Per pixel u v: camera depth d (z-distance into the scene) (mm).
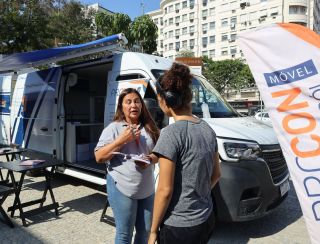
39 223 4762
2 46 15383
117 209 2969
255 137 4203
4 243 4121
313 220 2350
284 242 4219
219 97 5629
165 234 2041
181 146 2012
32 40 15727
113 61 5625
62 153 6801
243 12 62719
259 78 2551
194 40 71438
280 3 58031
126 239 2955
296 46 2410
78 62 6508
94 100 8000
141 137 3129
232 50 64688
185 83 2117
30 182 6992
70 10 24125
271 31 2514
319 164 2316
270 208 4273
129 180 2932
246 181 3928
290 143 2422
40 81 7488
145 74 4988
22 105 8055
